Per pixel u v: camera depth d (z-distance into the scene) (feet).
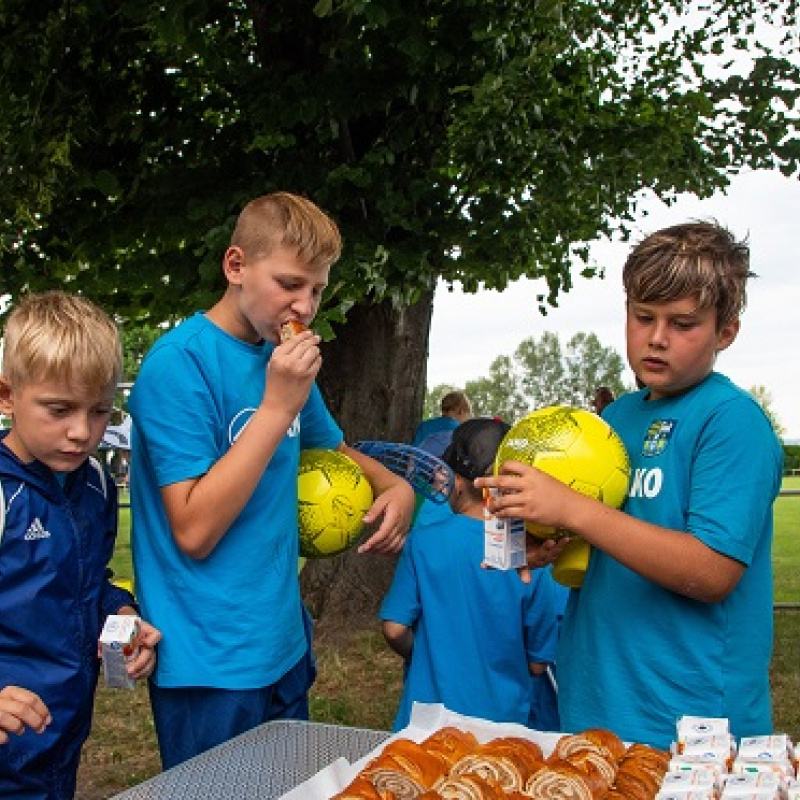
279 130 20.43
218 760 6.44
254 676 7.94
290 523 8.43
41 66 20.86
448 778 5.88
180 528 7.64
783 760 5.91
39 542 7.57
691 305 7.01
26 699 6.88
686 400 7.47
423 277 20.33
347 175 19.60
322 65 21.09
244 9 22.70
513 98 20.51
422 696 10.56
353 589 27.35
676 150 24.20
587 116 24.68
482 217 21.53
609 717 7.39
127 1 19.10
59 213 22.25
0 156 20.80
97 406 7.38
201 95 24.21
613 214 26.78
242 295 8.09
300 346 7.66
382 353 26.27
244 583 8.00
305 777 6.26
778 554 47.88
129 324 23.95
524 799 5.66
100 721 20.97
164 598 7.98
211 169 21.63
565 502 6.81
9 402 7.43
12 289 21.97
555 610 10.53
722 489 7.03
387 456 10.28
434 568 10.76
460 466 11.07
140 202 21.83
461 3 20.25
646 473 7.46
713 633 7.22
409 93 20.39
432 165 22.75
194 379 7.89
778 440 7.45
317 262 7.97
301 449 9.47
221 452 8.05
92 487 8.24
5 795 7.43
